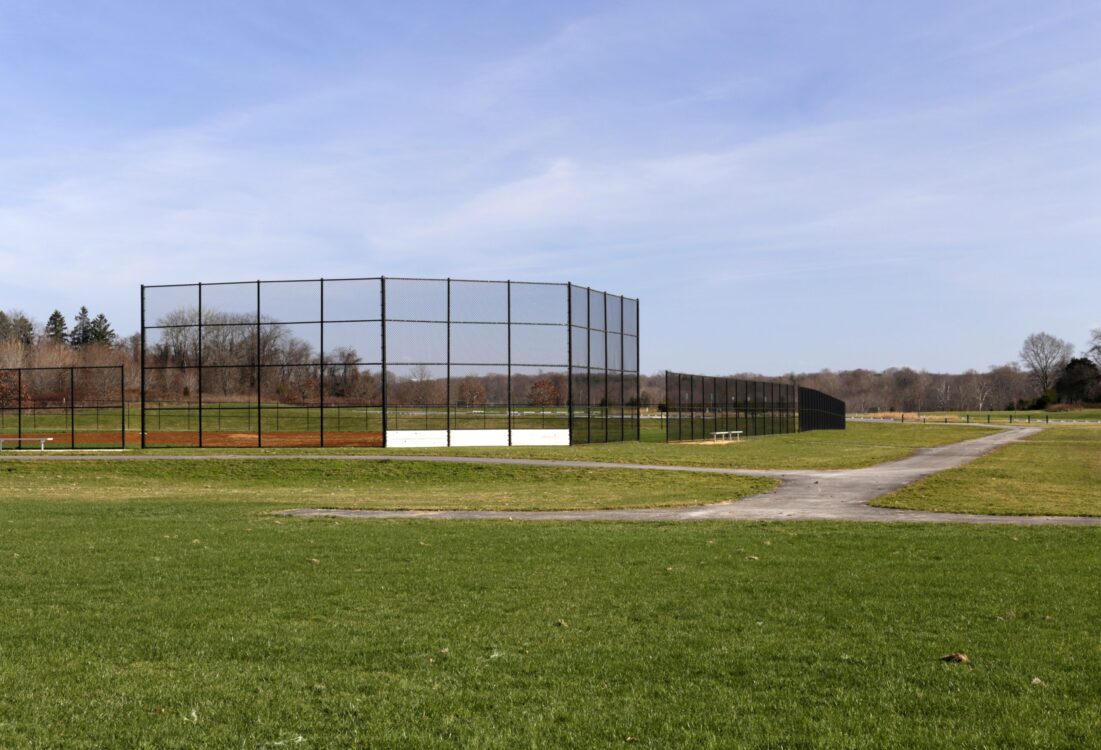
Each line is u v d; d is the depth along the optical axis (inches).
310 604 461.1
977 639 387.2
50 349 4640.8
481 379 1889.8
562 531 736.3
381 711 306.3
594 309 2027.6
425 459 1473.9
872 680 333.7
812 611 441.7
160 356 1929.1
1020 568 553.0
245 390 1914.4
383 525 781.9
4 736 285.3
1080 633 396.5
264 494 1148.5
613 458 1557.6
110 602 466.6
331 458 1482.5
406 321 1852.9
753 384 2775.6
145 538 693.3
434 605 458.6
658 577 529.3
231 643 389.1
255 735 286.0
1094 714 296.5
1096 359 6914.4
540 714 302.7
